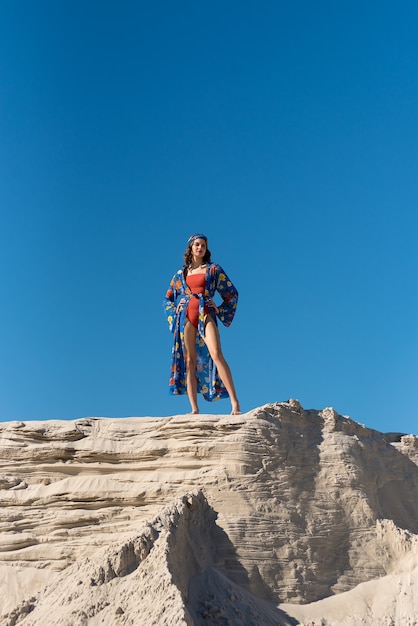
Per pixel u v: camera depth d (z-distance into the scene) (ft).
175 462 43.65
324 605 39.96
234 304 49.14
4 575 41.75
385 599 40.29
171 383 48.52
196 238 49.29
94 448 44.98
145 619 32.73
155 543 36.55
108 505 43.29
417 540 43.11
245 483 42.27
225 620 35.53
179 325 49.01
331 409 46.75
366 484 44.96
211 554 39.70
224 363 47.24
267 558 40.42
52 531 42.93
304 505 42.86
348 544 42.91
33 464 45.47
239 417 44.09
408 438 50.31
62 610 35.01
